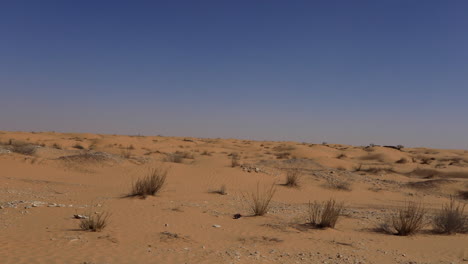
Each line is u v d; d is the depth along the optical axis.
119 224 10.41
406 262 8.33
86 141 59.97
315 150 64.56
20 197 15.21
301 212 14.92
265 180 24.98
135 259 7.23
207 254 7.93
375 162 55.66
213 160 34.59
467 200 24.25
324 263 7.84
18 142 46.97
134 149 51.53
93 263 6.77
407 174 40.44
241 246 8.91
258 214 13.59
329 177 28.11
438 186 27.61
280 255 8.29
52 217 10.84
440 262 8.45
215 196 18.16
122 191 18.09
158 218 11.62
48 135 77.81
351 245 9.70
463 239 11.29
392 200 22.47
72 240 8.29
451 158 65.31
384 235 11.46
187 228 10.56
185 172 24.38
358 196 23.25
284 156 53.94
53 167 25.36
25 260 6.71
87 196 16.20
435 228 12.70
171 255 7.68
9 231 8.94
